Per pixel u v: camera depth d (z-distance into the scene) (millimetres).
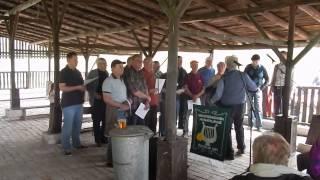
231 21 8102
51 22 7059
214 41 10734
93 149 6270
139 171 4098
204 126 5301
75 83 5785
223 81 5691
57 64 6910
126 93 5223
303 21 7340
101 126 6539
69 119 5859
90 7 9133
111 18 10180
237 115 5801
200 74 7348
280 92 8172
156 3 7996
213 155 5168
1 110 11453
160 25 9055
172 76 4109
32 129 8148
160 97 6414
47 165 5301
